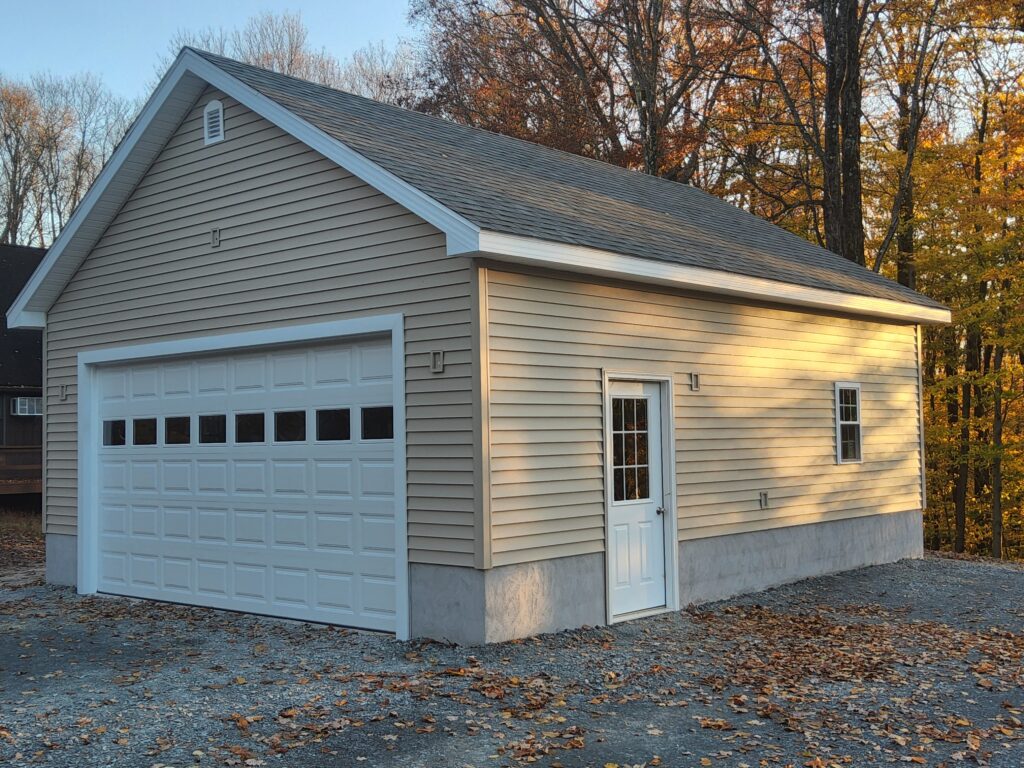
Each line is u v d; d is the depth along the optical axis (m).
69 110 40.09
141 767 6.00
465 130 13.83
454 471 9.03
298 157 10.47
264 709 7.16
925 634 10.19
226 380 11.30
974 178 22.97
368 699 7.39
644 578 10.76
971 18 20.92
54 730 6.71
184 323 11.61
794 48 25.45
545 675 8.08
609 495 10.21
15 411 23.06
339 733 6.65
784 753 6.40
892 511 15.21
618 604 10.37
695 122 28.86
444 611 9.11
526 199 10.56
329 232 10.15
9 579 14.16
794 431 13.16
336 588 10.09
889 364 15.37
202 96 11.45
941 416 25.78
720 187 29.31
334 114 11.02
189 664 8.66
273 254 10.69
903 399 15.67
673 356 11.20
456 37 31.80
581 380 9.97
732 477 12.04
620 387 10.62
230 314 11.09
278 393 10.73
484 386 8.91
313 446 10.36
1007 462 24.56
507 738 6.59
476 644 8.88
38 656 9.17
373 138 10.56
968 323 22.70
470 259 8.98
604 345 10.27
